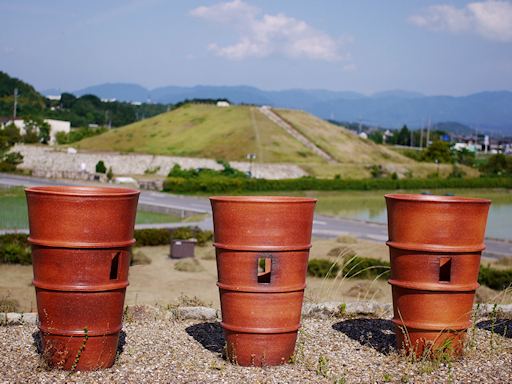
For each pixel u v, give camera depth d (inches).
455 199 97.9
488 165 1172.5
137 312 126.5
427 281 98.7
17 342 103.9
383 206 657.6
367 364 98.0
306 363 97.7
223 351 99.6
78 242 88.2
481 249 99.6
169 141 1254.3
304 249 96.4
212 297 215.3
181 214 480.4
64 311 89.4
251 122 1316.4
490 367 96.9
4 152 988.6
